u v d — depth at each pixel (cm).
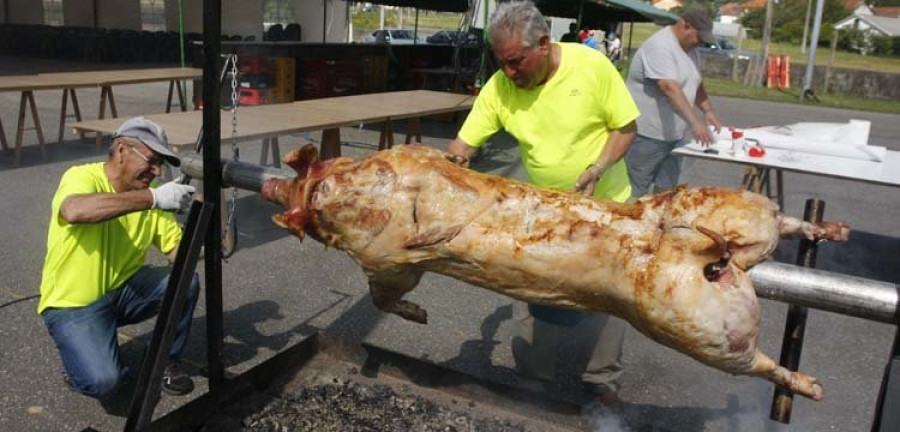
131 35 1781
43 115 1002
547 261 188
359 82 1073
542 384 323
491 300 440
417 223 201
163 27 2055
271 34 1639
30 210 566
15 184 642
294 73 996
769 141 557
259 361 344
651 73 497
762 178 616
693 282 172
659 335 181
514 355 321
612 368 304
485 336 385
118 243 288
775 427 306
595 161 268
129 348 350
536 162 275
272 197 232
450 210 198
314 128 541
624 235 183
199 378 328
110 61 1767
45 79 732
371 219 204
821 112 1611
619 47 1598
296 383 279
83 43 1784
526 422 258
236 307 407
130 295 301
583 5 1060
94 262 274
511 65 247
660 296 174
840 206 766
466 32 1034
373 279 221
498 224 195
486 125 282
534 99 264
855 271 545
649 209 186
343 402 266
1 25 1908
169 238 312
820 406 329
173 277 229
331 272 475
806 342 405
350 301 426
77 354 271
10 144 805
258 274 464
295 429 249
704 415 314
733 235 173
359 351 289
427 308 422
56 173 684
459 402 270
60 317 272
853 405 332
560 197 197
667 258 176
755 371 183
